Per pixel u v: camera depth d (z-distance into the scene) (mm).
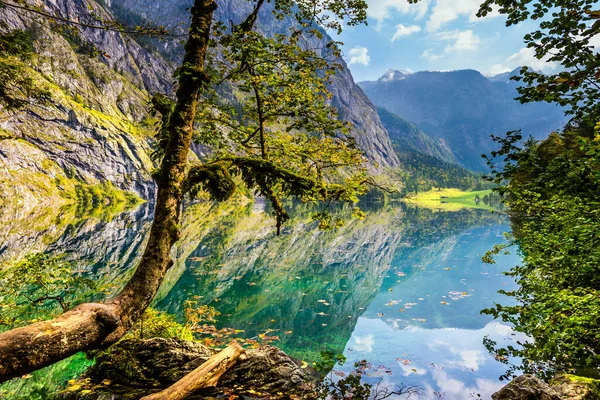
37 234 32250
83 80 140625
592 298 5082
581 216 5441
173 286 19500
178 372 7113
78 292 14711
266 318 15031
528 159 4957
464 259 30953
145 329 9148
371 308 17219
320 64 8000
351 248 37875
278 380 7156
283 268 26359
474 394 7762
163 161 5000
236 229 46312
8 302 9438
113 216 56500
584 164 4559
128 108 156500
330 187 6836
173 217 4777
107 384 6863
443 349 11109
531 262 7562
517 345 11180
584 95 4258
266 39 7602
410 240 44000
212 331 12289
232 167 6074
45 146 97312
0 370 2732
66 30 5488
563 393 5434
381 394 7625
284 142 9211
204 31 5309
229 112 9031
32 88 8609
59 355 3068
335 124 8438
